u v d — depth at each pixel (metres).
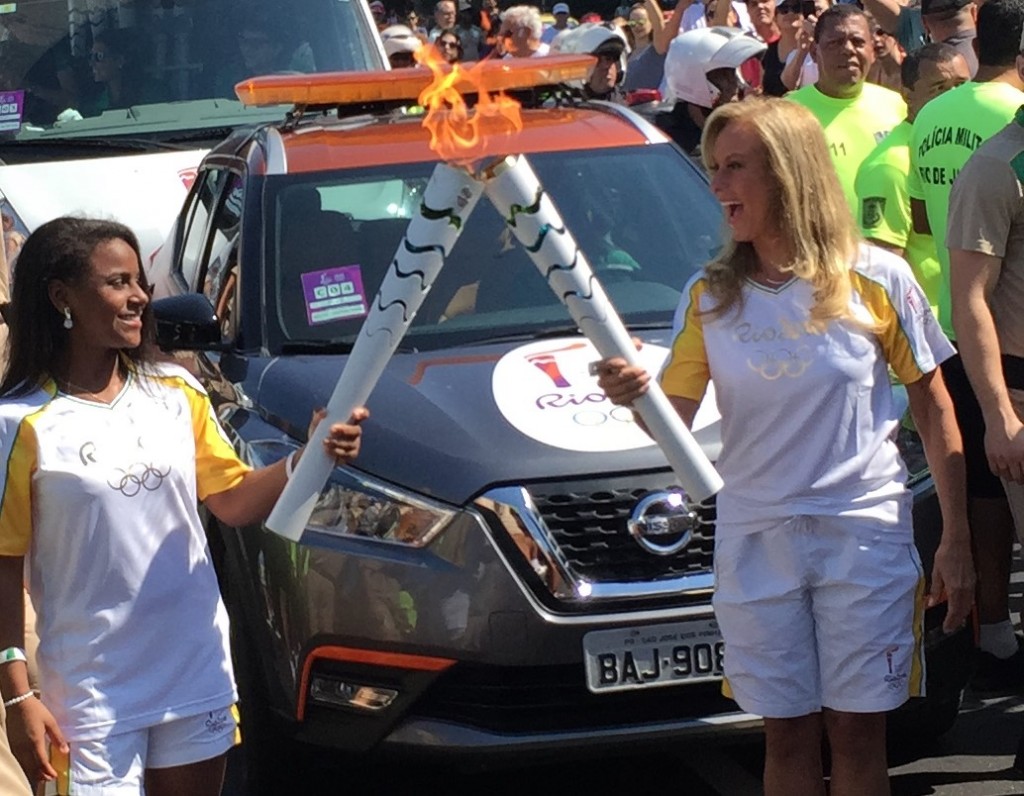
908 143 5.72
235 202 5.50
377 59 8.77
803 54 8.91
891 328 3.41
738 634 3.46
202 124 8.62
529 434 4.16
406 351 4.75
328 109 6.09
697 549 4.09
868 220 5.71
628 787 4.56
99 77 8.73
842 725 3.45
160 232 7.77
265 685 4.24
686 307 3.45
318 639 4.09
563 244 2.76
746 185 3.30
